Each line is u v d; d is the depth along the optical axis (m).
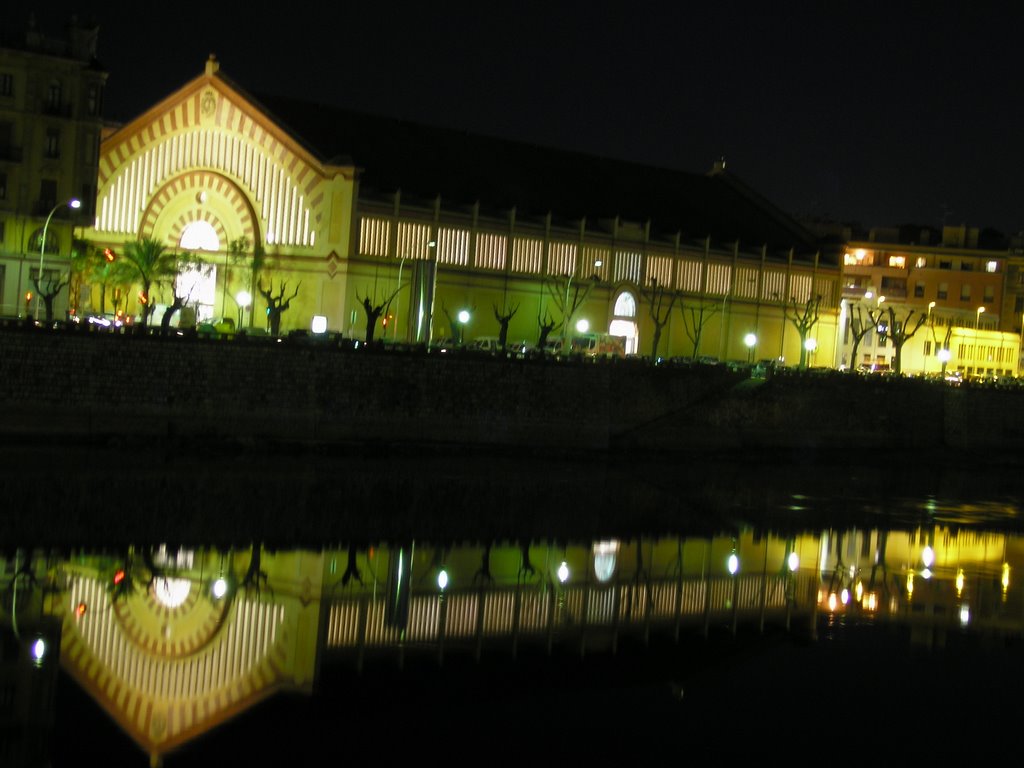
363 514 89.38
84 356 103.56
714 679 58.88
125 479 92.62
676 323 180.75
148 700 51.84
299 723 50.75
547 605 69.44
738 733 52.41
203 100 154.25
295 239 150.50
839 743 51.91
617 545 86.69
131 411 105.81
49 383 102.19
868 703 56.53
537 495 104.50
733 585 76.81
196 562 71.94
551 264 167.12
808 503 113.00
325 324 147.88
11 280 128.62
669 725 52.97
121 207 155.00
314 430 115.12
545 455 126.44
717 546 88.81
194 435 108.75
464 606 68.00
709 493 114.25
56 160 130.00
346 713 52.06
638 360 140.25
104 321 127.31
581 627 65.56
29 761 45.84
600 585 74.88
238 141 153.12
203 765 46.66
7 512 78.75
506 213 162.88
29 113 128.25
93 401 104.12
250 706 52.06
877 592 77.25
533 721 52.62
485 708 53.66
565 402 131.25
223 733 49.34
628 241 174.75
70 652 56.03
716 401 143.50
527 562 79.44
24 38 128.62
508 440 127.38
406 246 153.25
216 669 55.66
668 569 80.31
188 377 108.62
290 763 47.25
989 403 166.38
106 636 58.44
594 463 126.31
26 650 55.88
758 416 146.50
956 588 79.62
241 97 152.50
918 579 81.62
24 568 67.50
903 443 159.38
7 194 127.62
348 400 117.25
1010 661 63.66
